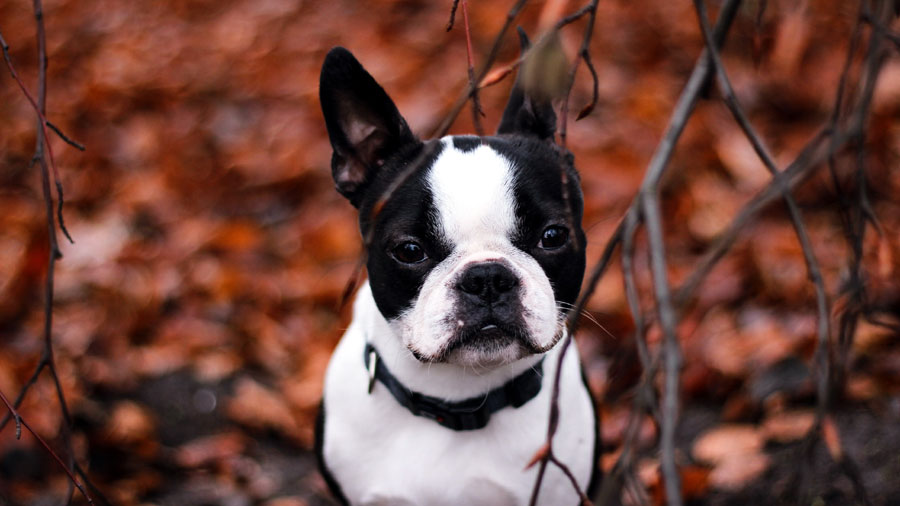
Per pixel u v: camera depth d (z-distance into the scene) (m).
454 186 2.26
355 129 2.54
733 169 5.23
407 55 7.54
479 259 2.21
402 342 2.41
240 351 4.47
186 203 5.96
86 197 5.96
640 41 7.00
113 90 7.79
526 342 2.22
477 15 7.84
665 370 1.53
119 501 3.49
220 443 3.85
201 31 9.26
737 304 4.35
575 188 2.46
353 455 2.56
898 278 3.99
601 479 2.74
